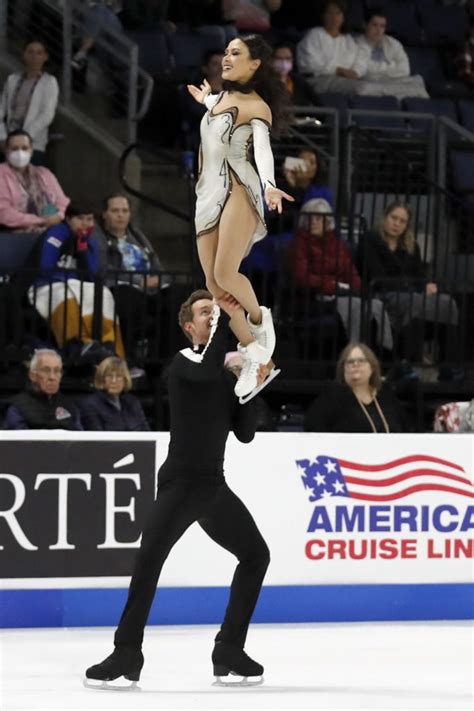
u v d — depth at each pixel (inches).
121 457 871.1
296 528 894.4
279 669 738.8
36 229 1293.1
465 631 870.4
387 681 705.0
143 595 668.7
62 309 1179.9
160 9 1589.6
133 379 1179.3
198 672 725.9
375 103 1593.3
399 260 1289.4
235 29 1619.1
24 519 855.7
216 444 668.1
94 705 632.4
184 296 1216.8
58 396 1049.5
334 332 1236.5
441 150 1520.7
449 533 917.2
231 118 621.9
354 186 1344.7
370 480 906.1
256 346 644.7
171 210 1295.5
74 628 860.6
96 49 1508.4
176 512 665.6
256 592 684.7
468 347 1290.6
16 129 1373.0
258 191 628.1
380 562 906.1
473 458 921.5
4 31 1460.4
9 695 657.6
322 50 1617.9
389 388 1088.8
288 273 1252.5
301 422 1190.3
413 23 1763.0
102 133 1439.5
